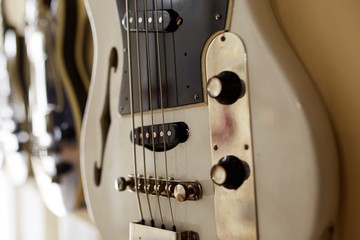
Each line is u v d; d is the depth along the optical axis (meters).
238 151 0.40
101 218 0.56
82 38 0.79
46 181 0.86
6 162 1.37
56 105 0.82
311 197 0.36
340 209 0.38
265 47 0.38
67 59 0.78
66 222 0.95
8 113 1.28
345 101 0.38
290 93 0.37
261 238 0.39
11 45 1.23
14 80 1.20
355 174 0.37
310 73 0.39
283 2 0.41
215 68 0.42
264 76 0.38
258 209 0.39
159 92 0.47
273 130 0.38
